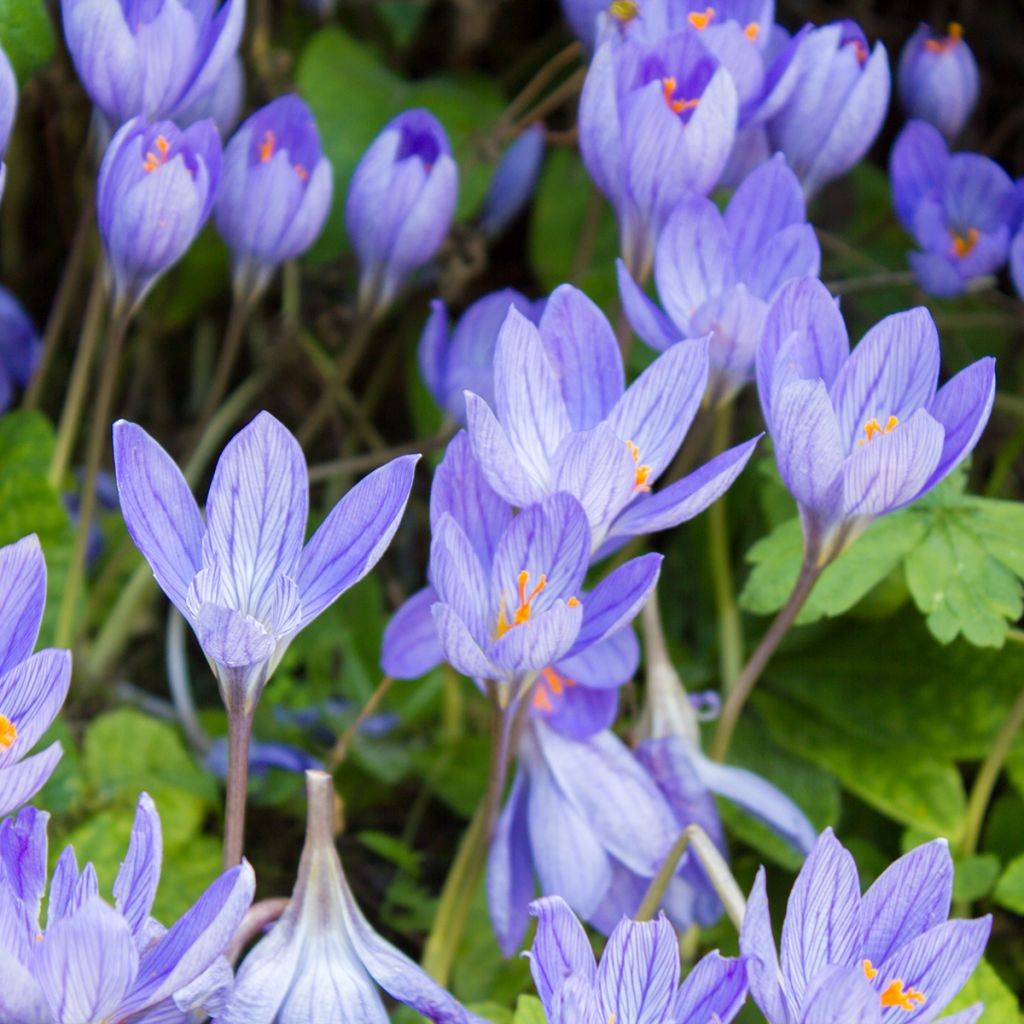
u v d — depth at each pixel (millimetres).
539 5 1380
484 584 1052
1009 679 1199
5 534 1219
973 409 1063
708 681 1241
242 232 1179
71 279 1241
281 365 1358
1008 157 1386
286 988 1036
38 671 1013
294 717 1230
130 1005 1001
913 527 1146
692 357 1068
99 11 1127
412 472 1024
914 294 1319
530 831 1107
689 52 1139
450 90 1349
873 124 1184
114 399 1379
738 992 1009
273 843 1225
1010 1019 1121
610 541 1112
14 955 988
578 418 1083
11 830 1018
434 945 1135
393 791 1245
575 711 1110
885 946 1025
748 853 1208
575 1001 999
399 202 1186
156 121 1151
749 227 1135
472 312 1186
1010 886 1162
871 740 1204
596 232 1322
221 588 1033
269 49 1343
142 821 1013
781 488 1209
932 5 1376
